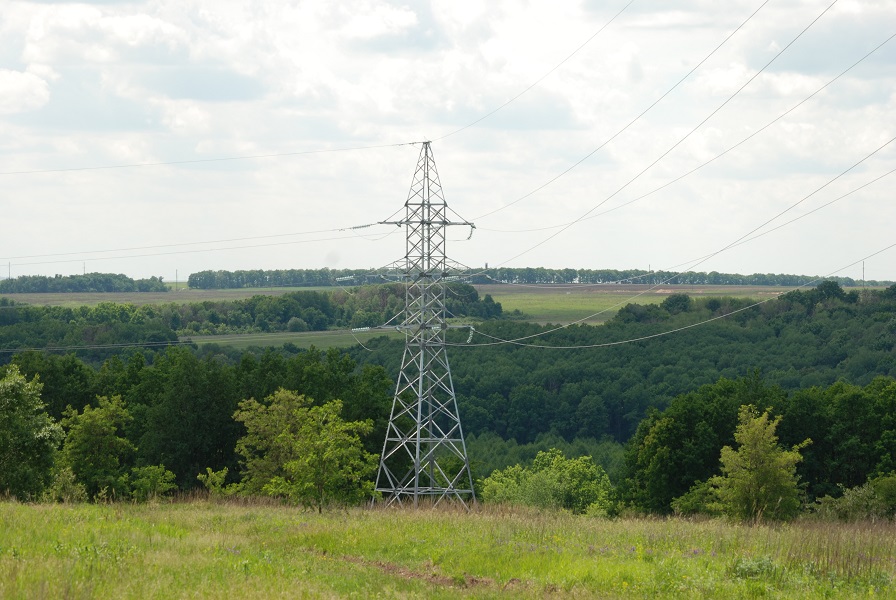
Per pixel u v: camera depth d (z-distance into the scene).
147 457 64.12
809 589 18.48
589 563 21.33
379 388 73.44
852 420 64.06
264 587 16.55
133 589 15.50
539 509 40.03
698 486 57.69
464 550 23.56
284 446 49.97
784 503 42.72
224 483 66.38
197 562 19.25
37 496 40.53
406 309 55.97
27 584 14.94
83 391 72.50
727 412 65.56
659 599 17.94
